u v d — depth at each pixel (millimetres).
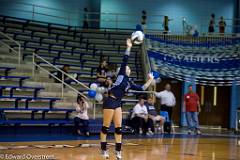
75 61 20797
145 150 10742
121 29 25391
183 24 25422
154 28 27422
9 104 14844
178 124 23516
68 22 26656
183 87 23188
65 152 9672
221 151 11172
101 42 23906
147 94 18625
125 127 15922
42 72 17688
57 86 16750
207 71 22297
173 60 22234
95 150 10258
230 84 22016
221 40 23688
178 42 23500
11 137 12984
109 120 8297
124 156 9352
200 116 23953
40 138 12977
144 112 16250
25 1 25609
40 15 25969
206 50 23266
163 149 11141
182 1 27734
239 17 27125
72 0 27109
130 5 27531
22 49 19875
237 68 22422
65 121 14719
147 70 20000
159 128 17141
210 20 26109
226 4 27609
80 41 23172
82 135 14461
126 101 18203
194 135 16891
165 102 17484
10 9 23906
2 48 18375
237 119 20188
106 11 27453
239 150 11609
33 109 14555
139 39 8234
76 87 18094
